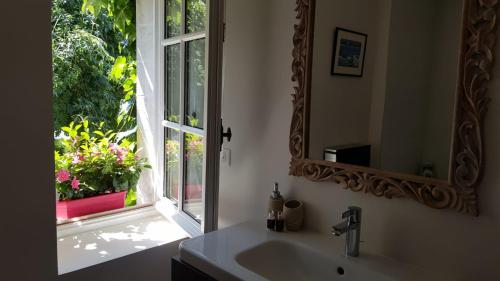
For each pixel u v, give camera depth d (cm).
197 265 124
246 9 169
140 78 251
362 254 127
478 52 99
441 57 107
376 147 124
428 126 111
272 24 156
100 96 276
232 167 183
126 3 254
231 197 185
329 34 135
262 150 166
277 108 157
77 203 217
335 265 125
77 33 262
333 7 133
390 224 124
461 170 104
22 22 117
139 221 228
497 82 98
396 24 118
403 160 117
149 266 192
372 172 124
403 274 113
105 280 177
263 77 162
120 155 235
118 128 276
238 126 178
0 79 115
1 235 120
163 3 211
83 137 236
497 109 98
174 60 207
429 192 111
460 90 102
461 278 108
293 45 147
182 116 193
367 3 125
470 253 106
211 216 167
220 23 157
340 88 132
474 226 105
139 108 254
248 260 128
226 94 183
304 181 149
